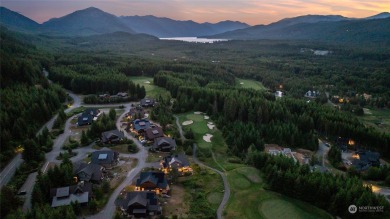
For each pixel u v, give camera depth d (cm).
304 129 14012
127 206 7425
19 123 11888
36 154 10138
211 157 11194
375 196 7619
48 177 8100
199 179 9200
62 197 7706
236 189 8700
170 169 9456
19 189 8506
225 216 7500
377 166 10969
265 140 13050
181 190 8638
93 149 11350
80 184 8138
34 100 14538
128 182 8950
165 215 7419
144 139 12244
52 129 13288
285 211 7644
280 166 9288
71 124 14025
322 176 8281
